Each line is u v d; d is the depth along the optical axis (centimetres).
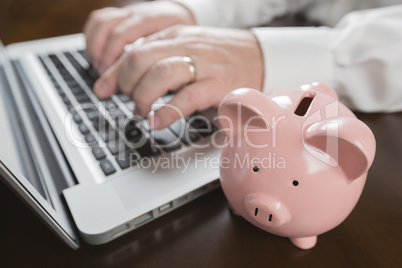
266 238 25
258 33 42
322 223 21
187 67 34
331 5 64
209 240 25
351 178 19
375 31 39
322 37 42
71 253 25
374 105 39
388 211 27
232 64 38
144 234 26
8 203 29
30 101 42
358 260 23
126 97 41
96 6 75
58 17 70
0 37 63
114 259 24
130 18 48
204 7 56
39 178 27
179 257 24
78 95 42
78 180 28
